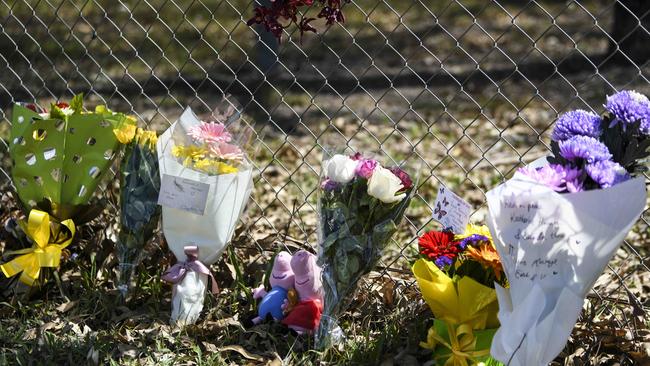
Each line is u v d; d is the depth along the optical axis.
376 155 2.87
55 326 3.03
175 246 3.05
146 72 7.99
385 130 6.40
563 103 7.18
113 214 3.52
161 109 6.85
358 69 8.51
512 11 11.13
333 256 2.78
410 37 9.84
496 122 6.59
